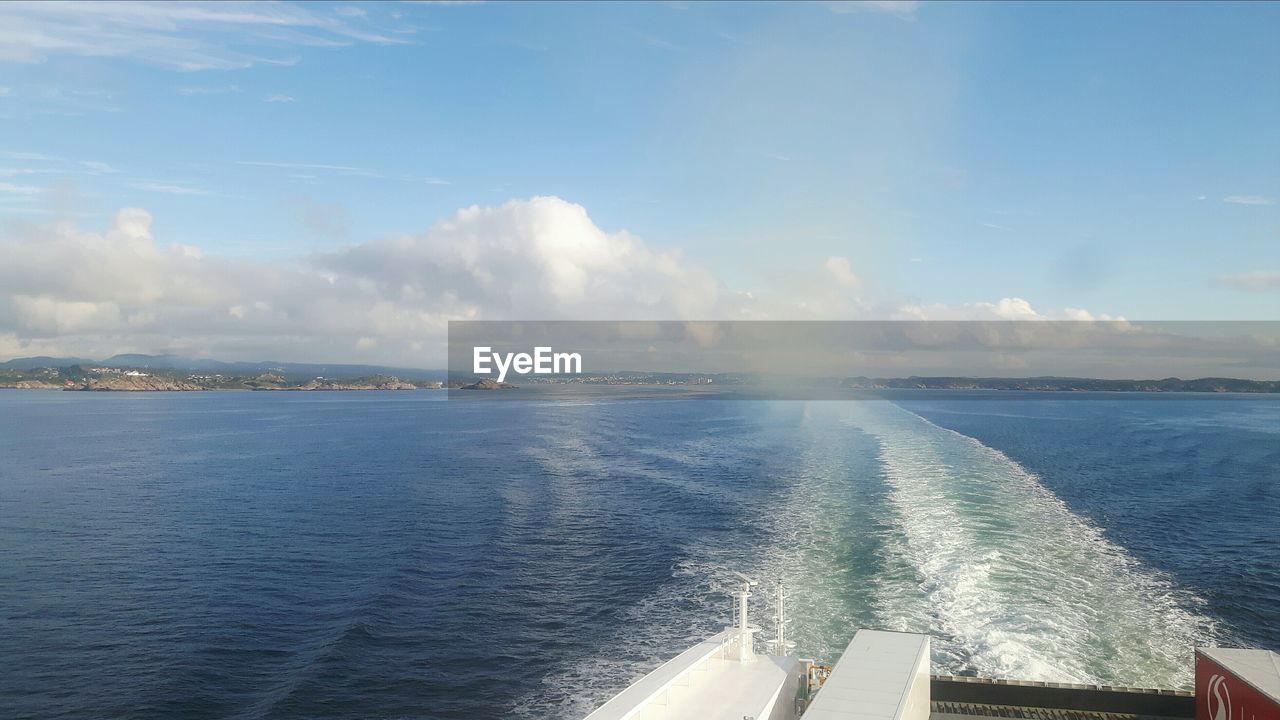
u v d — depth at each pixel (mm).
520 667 32719
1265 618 35281
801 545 48219
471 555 51000
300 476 89375
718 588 41469
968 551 43938
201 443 134875
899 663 18312
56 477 92250
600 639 35531
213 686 31547
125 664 33750
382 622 38219
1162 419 168500
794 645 32062
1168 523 55594
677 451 102250
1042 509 57188
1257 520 57219
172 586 45312
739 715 18703
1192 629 33531
